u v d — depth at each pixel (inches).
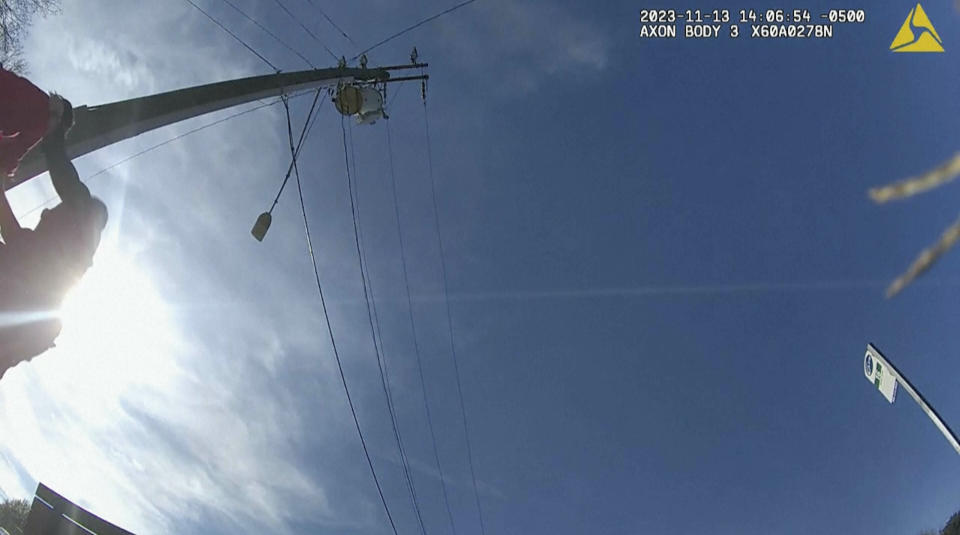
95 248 117.0
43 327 112.3
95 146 213.9
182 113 249.0
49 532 524.4
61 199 111.1
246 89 295.0
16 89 108.0
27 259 107.0
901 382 346.3
